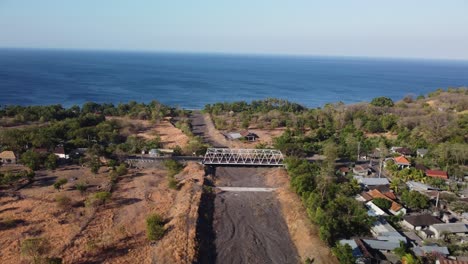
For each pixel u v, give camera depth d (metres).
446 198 58.88
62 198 54.66
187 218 50.41
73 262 40.34
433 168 74.00
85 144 85.06
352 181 62.84
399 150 83.19
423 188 62.78
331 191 55.59
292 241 47.91
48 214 51.41
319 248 43.53
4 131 84.44
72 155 78.00
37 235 45.81
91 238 45.62
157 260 41.19
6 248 42.56
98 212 53.03
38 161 71.25
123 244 44.69
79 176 67.25
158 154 81.50
